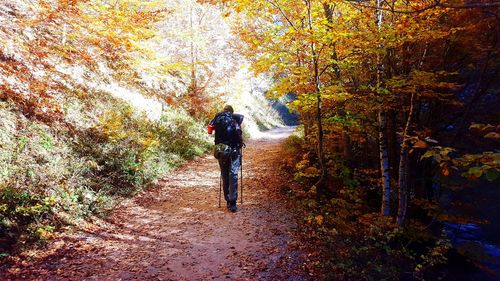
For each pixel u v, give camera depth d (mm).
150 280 4176
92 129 8484
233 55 16578
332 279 4496
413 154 9625
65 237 5117
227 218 6523
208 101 16828
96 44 8102
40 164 6285
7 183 5406
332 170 9617
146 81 14367
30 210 5156
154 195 7820
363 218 7590
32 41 7789
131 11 8648
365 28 6902
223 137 6902
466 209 10781
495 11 6273
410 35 6152
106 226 5812
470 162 3244
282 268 4648
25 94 7418
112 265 4504
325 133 10234
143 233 5676
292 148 14164
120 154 8297
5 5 8141
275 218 6672
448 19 7090
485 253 9133
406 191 7930
